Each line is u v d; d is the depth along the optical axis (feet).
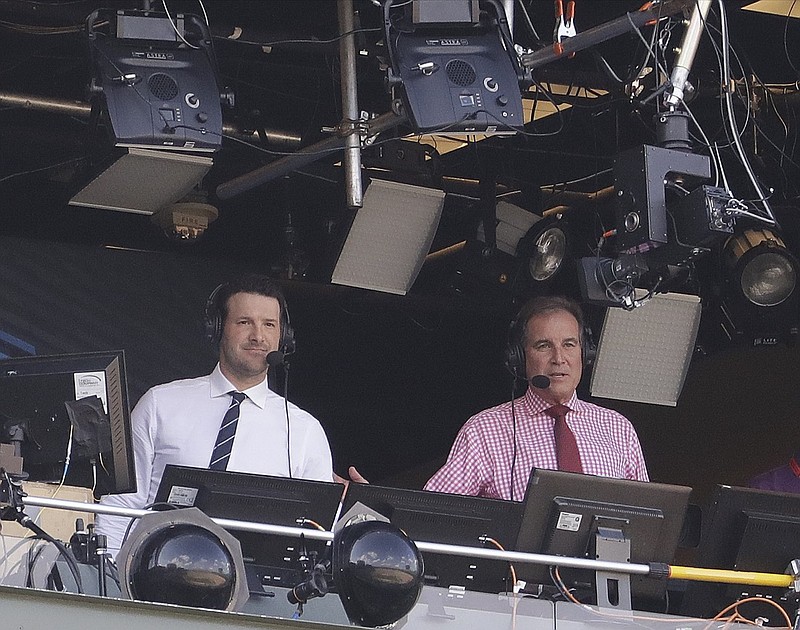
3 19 64.08
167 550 38.88
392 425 93.66
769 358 86.02
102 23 58.18
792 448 83.41
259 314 52.60
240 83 71.10
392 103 57.11
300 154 62.80
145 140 55.98
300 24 65.62
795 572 45.96
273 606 41.50
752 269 71.87
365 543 39.83
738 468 87.04
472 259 72.64
